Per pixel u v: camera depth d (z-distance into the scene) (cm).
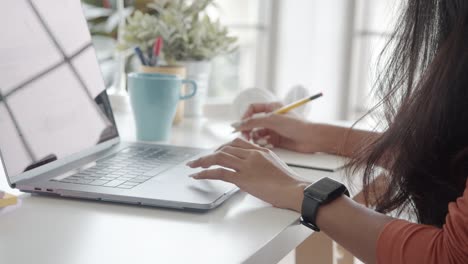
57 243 66
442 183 81
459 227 67
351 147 115
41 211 77
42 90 97
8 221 73
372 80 99
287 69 254
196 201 79
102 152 107
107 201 82
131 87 124
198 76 153
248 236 70
